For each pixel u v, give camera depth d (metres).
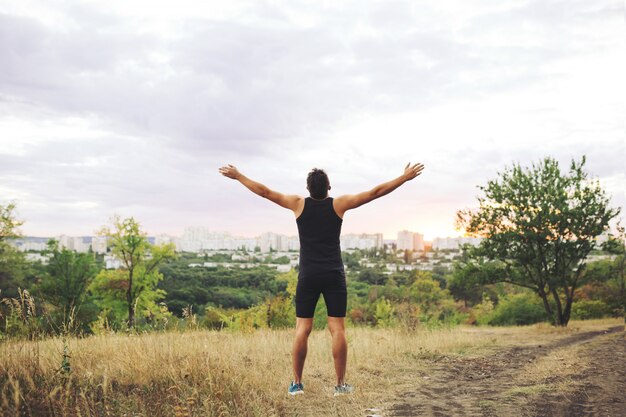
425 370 7.15
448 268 143.50
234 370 5.50
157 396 4.57
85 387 4.48
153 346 6.19
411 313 13.17
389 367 7.23
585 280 23.38
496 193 23.30
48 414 3.86
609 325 20.56
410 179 4.90
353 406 4.84
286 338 9.00
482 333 15.88
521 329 19.80
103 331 7.58
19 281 40.84
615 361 7.62
